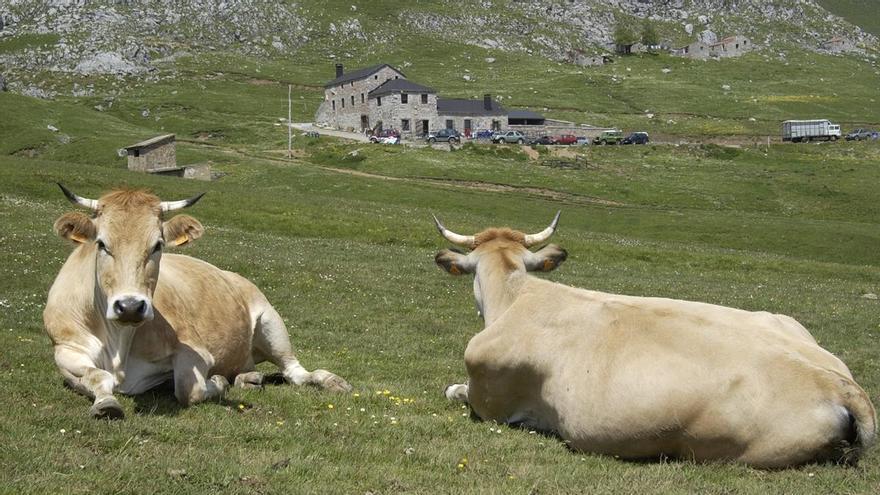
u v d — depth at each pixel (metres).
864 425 7.93
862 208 89.56
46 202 42.50
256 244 34.78
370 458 8.70
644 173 105.38
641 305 9.48
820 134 139.62
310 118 159.75
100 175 53.38
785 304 28.83
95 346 10.45
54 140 105.12
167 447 8.52
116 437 8.64
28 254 25.39
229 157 98.06
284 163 95.62
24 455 7.70
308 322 20.11
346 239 41.72
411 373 14.59
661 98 193.62
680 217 71.25
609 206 79.94
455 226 46.69
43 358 12.84
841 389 8.02
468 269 11.63
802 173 107.81
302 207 48.22
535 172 99.69
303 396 11.43
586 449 9.20
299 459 8.33
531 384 10.02
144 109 158.00
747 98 198.00
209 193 49.47
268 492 7.33
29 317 17.20
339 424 9.98
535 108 177.62
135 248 9.55
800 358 8.42
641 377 8.69
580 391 9.18
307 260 30.75
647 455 8.82
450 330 20.28
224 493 7.20
